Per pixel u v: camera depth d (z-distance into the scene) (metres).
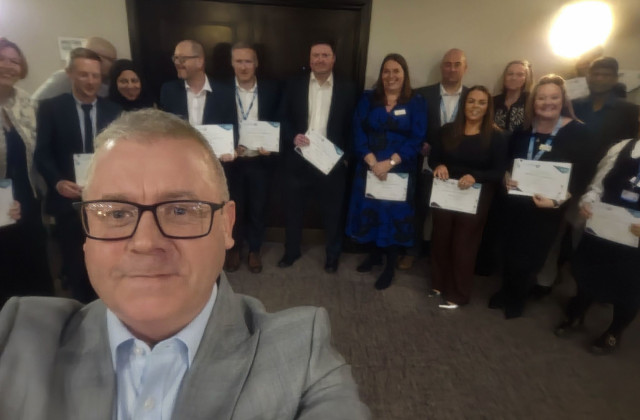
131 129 0.57
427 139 2.82
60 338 0.63
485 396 1.89
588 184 2.29
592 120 2.54
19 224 1.82
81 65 1.88
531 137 2.25
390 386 1.92
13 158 1.78
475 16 2.94
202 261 0.58
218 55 3.03
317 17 2.98
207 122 2.52
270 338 0.64
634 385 1.99
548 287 2.73
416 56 3.02
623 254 1.97
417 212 3.03
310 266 3.05
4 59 1.68
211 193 0.60
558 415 1.80
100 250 0.56
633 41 2.94
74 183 1.95
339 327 2.35
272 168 2.85
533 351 2.21
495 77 3.06
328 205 2.83
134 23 2.85
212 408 0.56
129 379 0.60
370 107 2.59
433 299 2.68
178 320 0.58
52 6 2.80
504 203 2.59
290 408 0.59
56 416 0.56
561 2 2.89
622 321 2.14
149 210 0.55
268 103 2.71
